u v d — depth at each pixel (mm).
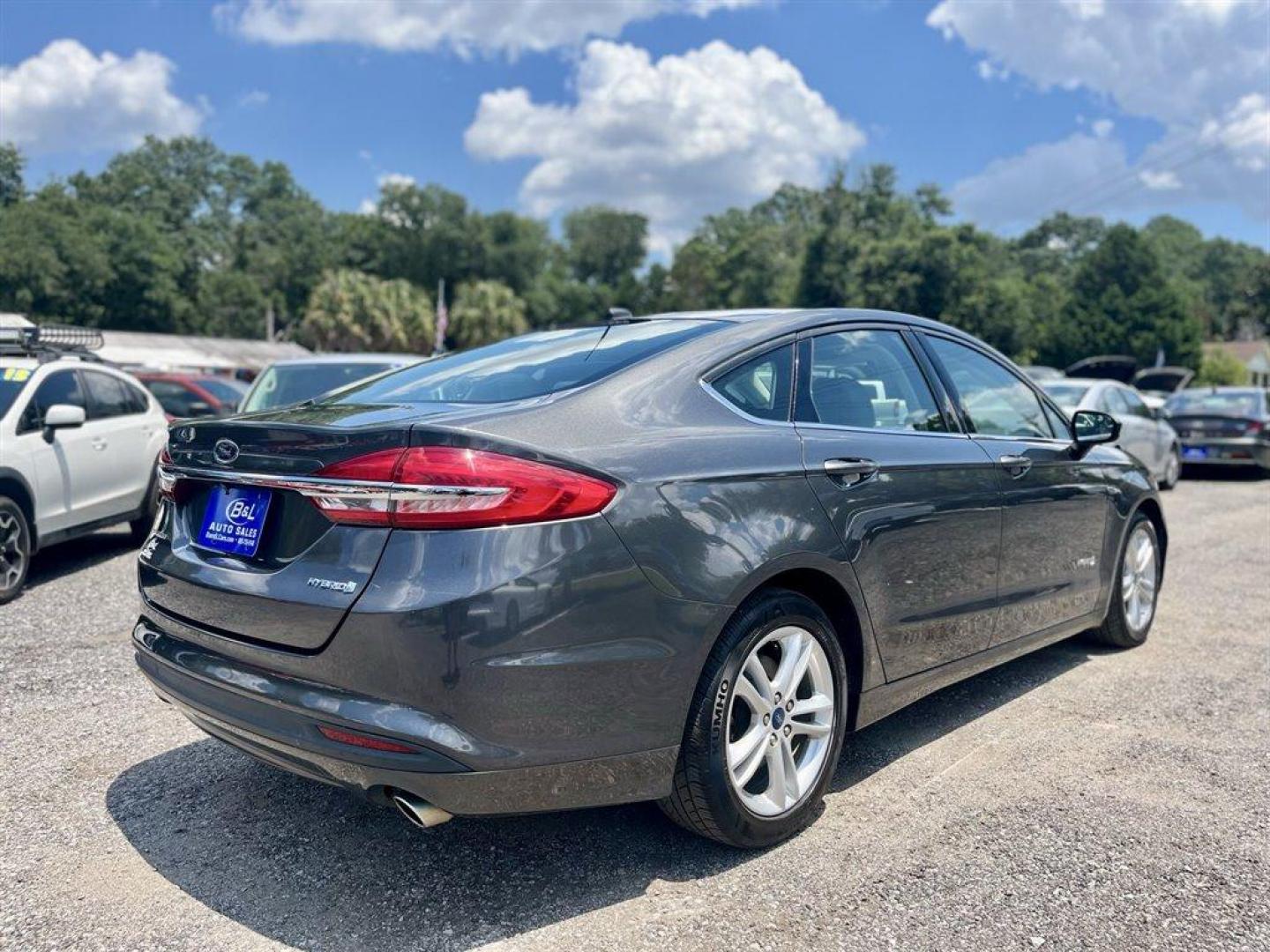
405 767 2248
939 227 55188
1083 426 4363
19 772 3445
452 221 85000
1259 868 2768
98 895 2641
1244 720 3975
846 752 3656
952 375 3887
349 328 56875
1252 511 10570
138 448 7773
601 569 2395
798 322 3318
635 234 109125
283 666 2441
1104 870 2756
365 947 2398
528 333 3807
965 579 3527
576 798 2441
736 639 2666
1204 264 128750
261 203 98438
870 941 2404
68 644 5055
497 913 2545
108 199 87062
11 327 7820
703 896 2619
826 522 2932
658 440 2652
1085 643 5082
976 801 3213
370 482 2324
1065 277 96312
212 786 3334
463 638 2240
